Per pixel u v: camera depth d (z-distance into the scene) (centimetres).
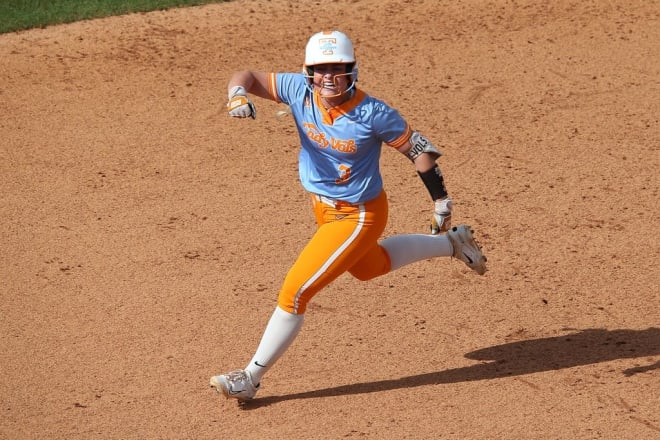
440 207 2369
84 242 3350
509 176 3816
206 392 2578
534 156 3975
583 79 4641
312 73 2256
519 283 3097
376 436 2380
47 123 4222
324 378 2634
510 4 5469
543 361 2691
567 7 5434
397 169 3891
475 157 3966
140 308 2967
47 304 2984
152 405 2527
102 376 2647
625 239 3353
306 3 5500
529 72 4709
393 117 2297
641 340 2778
